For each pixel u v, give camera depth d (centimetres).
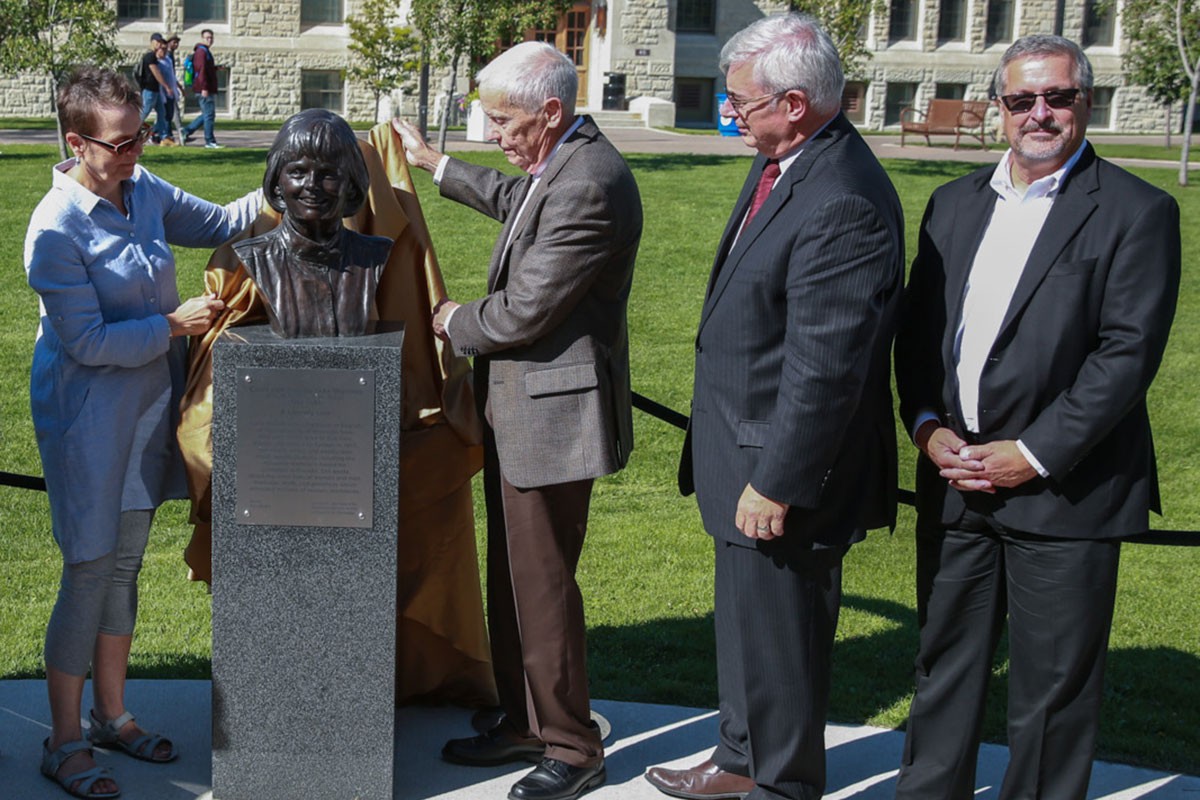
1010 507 307
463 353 337
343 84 2548
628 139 2069
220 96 2519
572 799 346
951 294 315
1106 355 293
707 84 2697
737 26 2688
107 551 327
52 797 336
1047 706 313
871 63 2744
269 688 329
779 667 324
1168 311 293
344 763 333
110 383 323
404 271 360
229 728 331
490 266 346
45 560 542
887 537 599
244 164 1443
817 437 300
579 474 332
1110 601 309
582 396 334
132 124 311
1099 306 297
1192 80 1551
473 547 385
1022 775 320
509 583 357
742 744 345
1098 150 2053
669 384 782
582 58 2691
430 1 1512
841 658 452
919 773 333
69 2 1395
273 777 334
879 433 325
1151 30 1667
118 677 354
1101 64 2802
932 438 314
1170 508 648
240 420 316
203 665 435
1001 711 412
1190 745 388
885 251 298
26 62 1384
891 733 391
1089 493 303
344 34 2547
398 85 1738
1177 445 738
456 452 362
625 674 434
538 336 328
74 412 321
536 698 346
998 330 307
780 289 308
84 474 322
